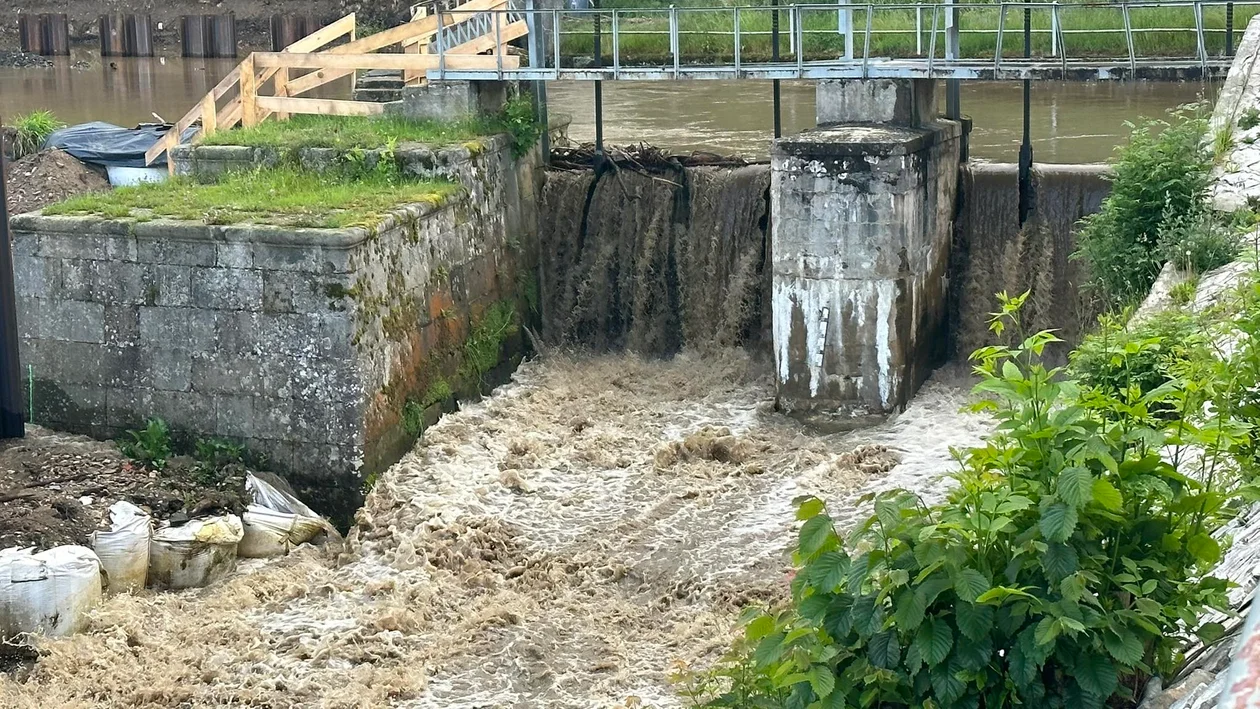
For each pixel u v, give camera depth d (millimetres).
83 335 17188
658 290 21500
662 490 17250
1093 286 18266
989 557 7230
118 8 48688
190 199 18047
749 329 20969
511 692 13000
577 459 18109
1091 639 6852
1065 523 6805
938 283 20203
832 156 18562
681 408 19875
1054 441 7242
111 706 12719
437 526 15859
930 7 19438
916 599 6957
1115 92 28141
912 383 19469
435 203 18156
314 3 46406
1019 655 6844
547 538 16016
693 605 14609
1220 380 8664
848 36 19828
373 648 13688
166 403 16953
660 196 21312
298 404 16453
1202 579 7355
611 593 15008
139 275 16781
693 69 20156
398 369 17297
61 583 13531
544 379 20562
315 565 15586
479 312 19719
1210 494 7145
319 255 16047
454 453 17672
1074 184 19922
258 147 19797
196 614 14352
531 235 21578
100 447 16812
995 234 20562
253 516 15773
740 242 20891
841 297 18969
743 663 8031
